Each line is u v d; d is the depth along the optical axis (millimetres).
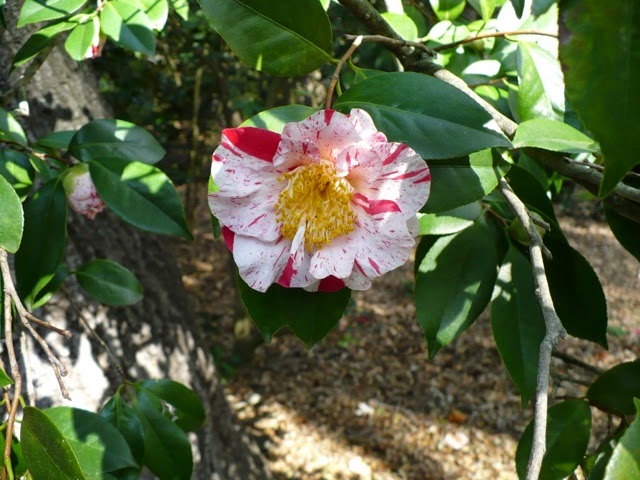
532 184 367
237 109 1736
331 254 294
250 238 299
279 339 2145
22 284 388
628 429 231
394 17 446
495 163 301
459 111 281
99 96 830
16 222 300
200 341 1049
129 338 844
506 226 363
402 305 2371
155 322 897
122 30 417
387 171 278
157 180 406
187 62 2031
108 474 356
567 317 355
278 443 1688
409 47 349
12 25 566
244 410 1798
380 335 2189
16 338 691
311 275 300
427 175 276
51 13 383
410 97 286
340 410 1824
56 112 744
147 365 873
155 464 469
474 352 2104
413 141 280
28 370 353
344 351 2094
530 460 218
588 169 325
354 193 290
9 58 577
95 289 517
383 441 1719
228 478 1099
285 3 297
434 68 340
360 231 295
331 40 304
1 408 690
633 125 180
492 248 360
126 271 531
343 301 316
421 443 1716
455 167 299
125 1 423
